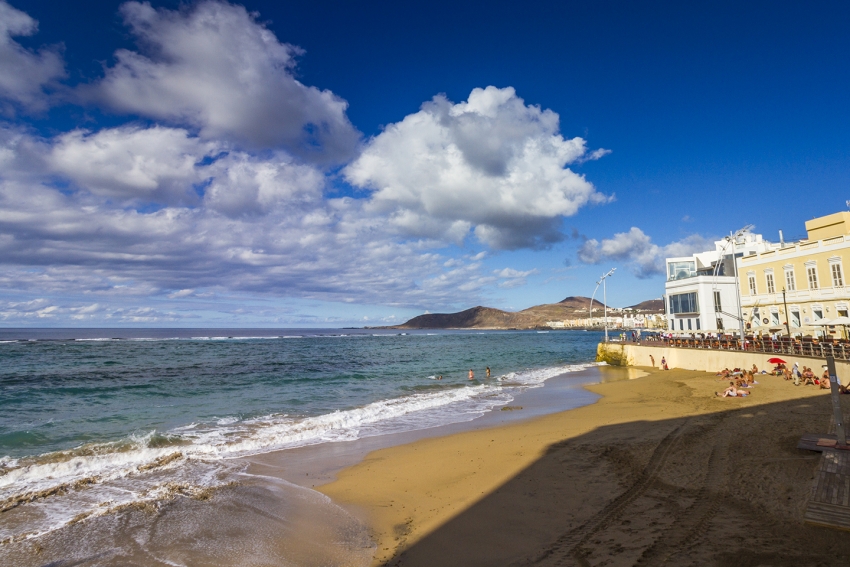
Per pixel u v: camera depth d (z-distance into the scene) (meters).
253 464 14.39
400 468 13.87
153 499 11.15
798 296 37.50
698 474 10.88
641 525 8.35
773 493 9.15
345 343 114.31
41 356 59.78
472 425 20.34
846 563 6.42
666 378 34.41
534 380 38.94
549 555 7.61
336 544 8.90
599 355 54.97
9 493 11.65
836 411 11.30
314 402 27.53
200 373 43.94
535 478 11.91
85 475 13.09
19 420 21.34
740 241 56.22
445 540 8.70
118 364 51.78
